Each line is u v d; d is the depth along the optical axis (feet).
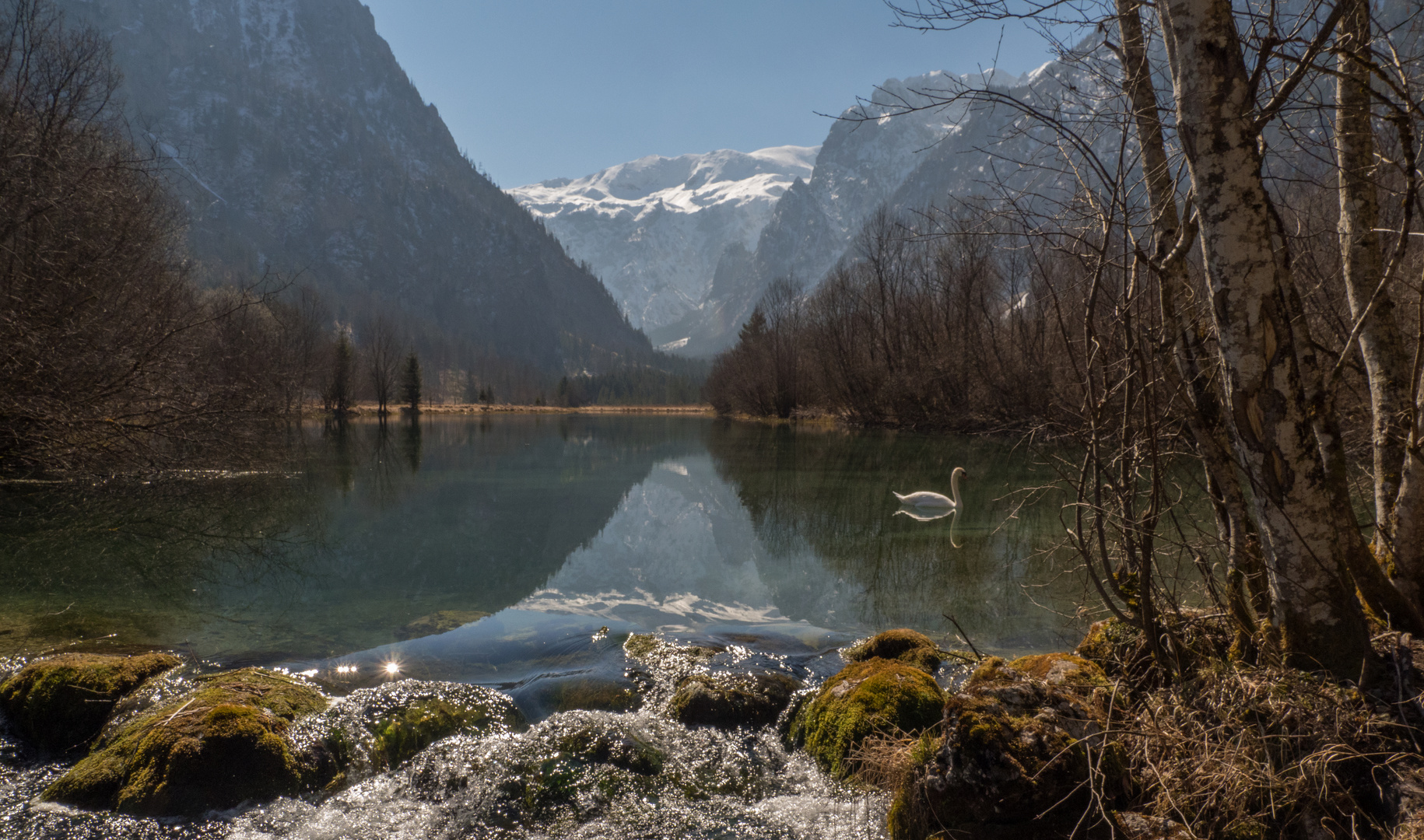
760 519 37.70
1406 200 9.41
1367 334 12.75
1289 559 10.29
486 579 25.84
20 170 36.27
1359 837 8.38
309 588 24.32
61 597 22.47
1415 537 11.40
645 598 23.39
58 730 13.55
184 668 16.22
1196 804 9.61
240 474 51.19
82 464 42.75
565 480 54.54
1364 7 10.11
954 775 9.87
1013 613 20.80
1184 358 11.59
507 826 11.21
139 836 10.72
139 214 43.80
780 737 13.79
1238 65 9.45
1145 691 11.98
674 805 11.68
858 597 23.06
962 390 87.04
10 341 34.55
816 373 136.36
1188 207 10.98
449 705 14.24
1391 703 9.39
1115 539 14.76
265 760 11.76
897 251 108.17
